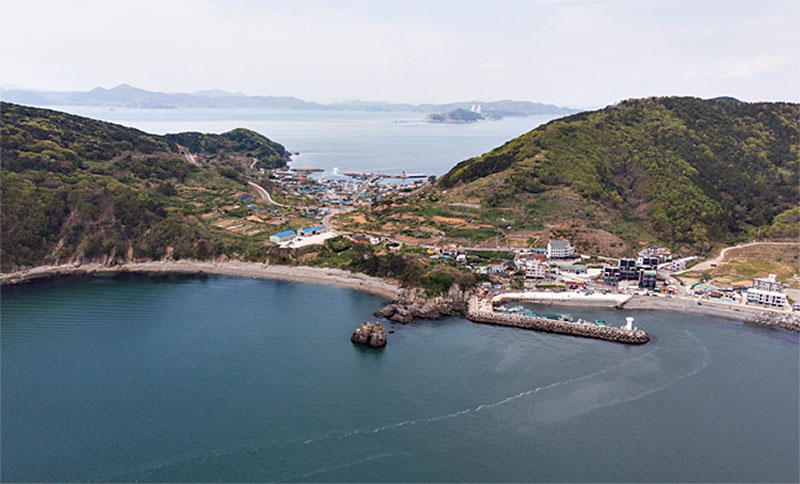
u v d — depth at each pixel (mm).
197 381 107125
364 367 114438
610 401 102188
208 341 127062
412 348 125125
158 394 102000
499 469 82062
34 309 148625
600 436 90938
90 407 97250
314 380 108250
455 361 118188
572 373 113188
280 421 93750
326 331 134625
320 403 99688
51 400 99500
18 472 80312
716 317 148375
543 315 147000
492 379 109875
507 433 91312
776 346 129000
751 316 146625
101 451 85062
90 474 79875
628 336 131000
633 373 113625
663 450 87562
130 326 136375
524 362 118188
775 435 92062
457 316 147875
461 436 90250
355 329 134250
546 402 101125
